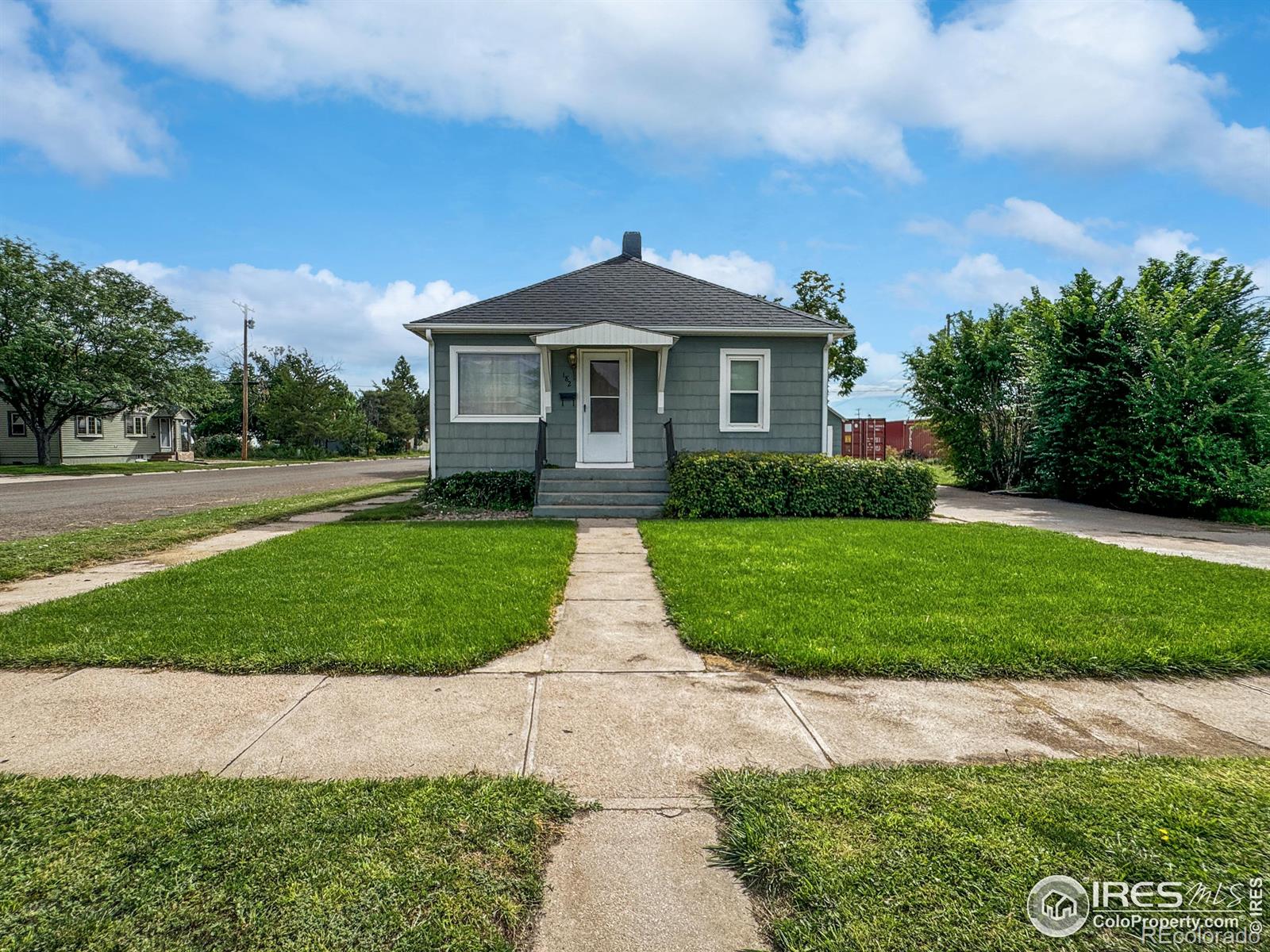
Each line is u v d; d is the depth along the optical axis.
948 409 16.91
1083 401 12.77
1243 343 11.39
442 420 11.72
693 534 7.98
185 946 1.61
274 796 2.31
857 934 1.66
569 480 10.80
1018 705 3.17
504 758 2.65
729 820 2.21
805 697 3.27
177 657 3.68
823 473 10.11
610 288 12.73
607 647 4.02
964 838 2.05
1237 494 10.65
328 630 4.09
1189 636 3.98
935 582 5.33
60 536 8.40
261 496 15.16
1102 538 8.77
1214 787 2.38
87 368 25.80
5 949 1.59
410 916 1.73
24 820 2.14
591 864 1.99
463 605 4.69
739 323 11.75
